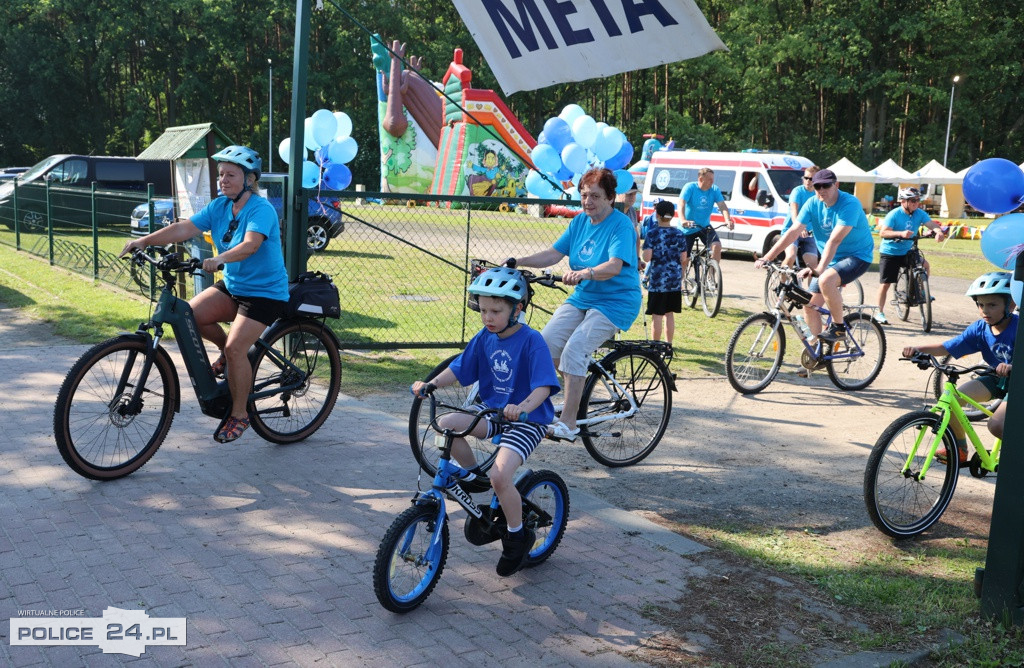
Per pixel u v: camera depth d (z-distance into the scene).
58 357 8.00
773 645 3.60
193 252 10.89
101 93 62.00
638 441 6.07
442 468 3.85
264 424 5.83
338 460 5.66
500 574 4.05
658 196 21.91
